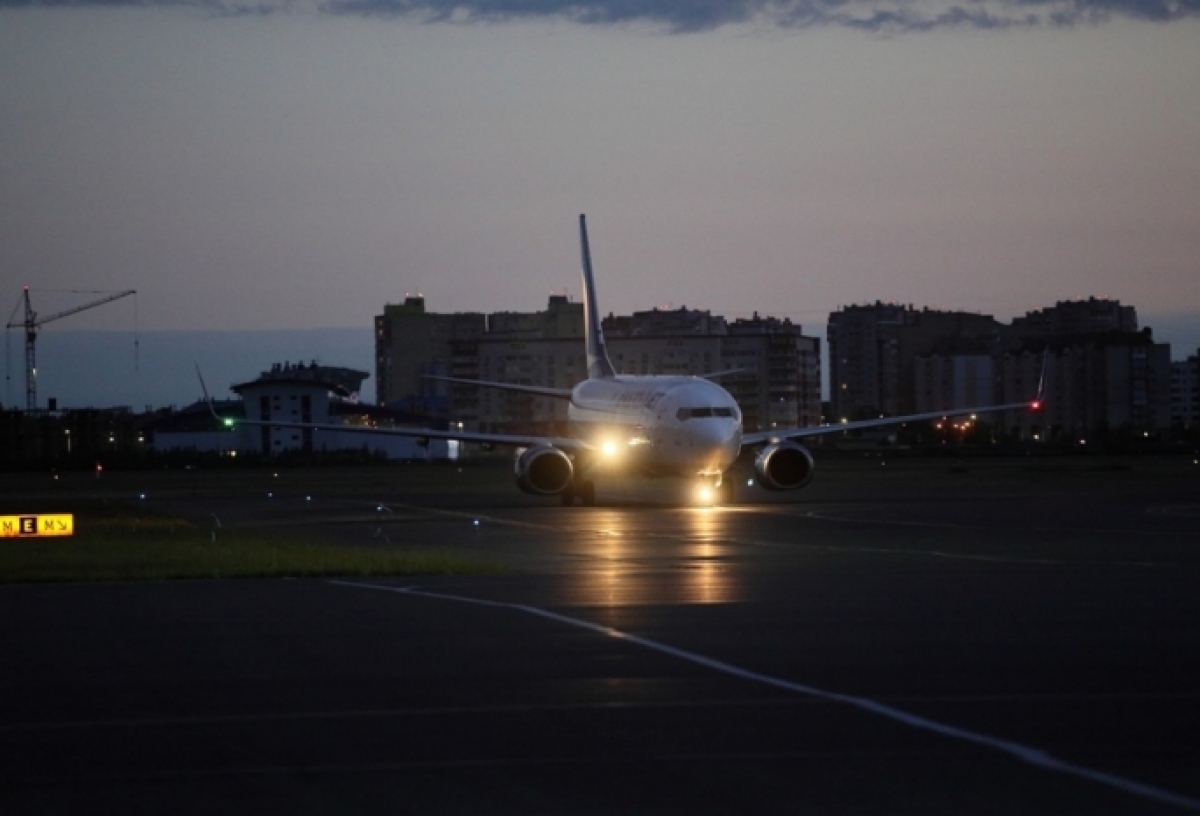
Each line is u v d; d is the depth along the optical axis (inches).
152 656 1503.4
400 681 1332.4
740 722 1134.4
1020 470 7613.2
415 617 1792.6
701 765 995.3
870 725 1118.4
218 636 1647.4
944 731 1096.2
